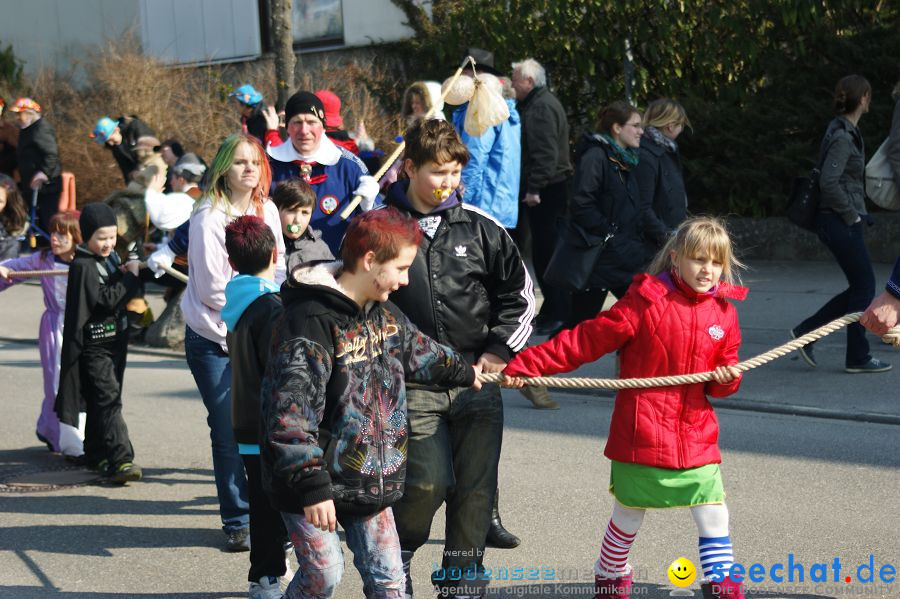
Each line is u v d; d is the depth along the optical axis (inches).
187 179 406.6
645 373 168.7
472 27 599.2
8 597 197.8
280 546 181.9
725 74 555.8
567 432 290.2
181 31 789.2
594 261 309.7
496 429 172.1
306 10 721.6
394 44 660.7
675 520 221.5
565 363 169.8
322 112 250.2
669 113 315.6
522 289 177.0
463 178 278.2
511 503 235.8
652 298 167.5
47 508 248.2
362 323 144.7
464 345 172.4
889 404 294.7
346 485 143.4
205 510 246.1
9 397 360.8
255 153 214.5
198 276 212.5
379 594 148.5
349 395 142.9
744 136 528.4
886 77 501.0
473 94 259.1
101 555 218.5
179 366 397.7
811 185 326.6
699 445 167.0
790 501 228.4
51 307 291.6
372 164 366.3
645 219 309.1
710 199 549.3
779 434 277.0
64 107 726.5
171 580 205.2
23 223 368.8
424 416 165.3
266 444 140.3
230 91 665.0
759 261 522.6
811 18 519.5
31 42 871.1
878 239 498.9
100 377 263.7
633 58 562.3
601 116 314.3
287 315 142.9
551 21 563.8
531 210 419.8
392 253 142.3
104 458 269.4
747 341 368.8
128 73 674.8
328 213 247.6
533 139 403.2
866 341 327.6
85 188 676.1
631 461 167.3
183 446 296.4
